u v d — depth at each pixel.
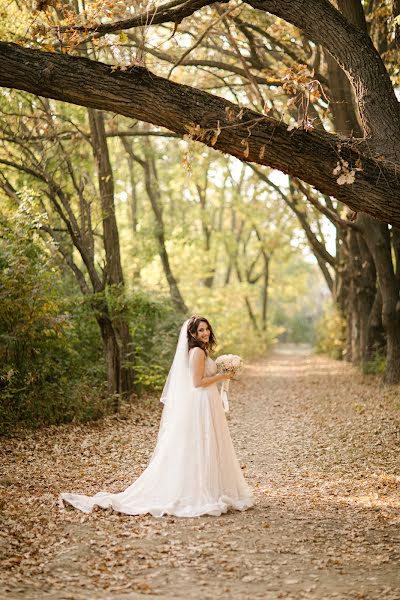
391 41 13.50
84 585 4.97
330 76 14.34
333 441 11.29
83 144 16.92
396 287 18.08
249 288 38.16
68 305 13.87
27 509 6.77
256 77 15.19
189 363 7.25
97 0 7.89
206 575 5.22
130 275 23.59
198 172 28.06
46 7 8.30
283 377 25.55
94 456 9.69
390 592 4.87
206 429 7.09
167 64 16.39
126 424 12.67
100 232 22.22
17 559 5.37
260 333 42.81
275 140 6.78
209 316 30.14
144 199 30.81
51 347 13.21
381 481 8.39
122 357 15.30
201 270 33.53
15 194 13.93
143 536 6.08
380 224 17.62
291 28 14.85
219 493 7.01
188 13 7.76
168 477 7.05
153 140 26.23
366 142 7.31
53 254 13.30
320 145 6.84
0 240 12.28
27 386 12.05
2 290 11.48
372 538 6.14
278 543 5.96
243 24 14.77
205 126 6.74
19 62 6.65
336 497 7.63
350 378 21.62
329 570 5.35
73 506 6.87
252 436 12.19
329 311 39.97
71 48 7.94
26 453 9.68
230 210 43.66
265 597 4.79
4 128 14.50
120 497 7.04
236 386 21.52
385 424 12.38
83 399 12.92
